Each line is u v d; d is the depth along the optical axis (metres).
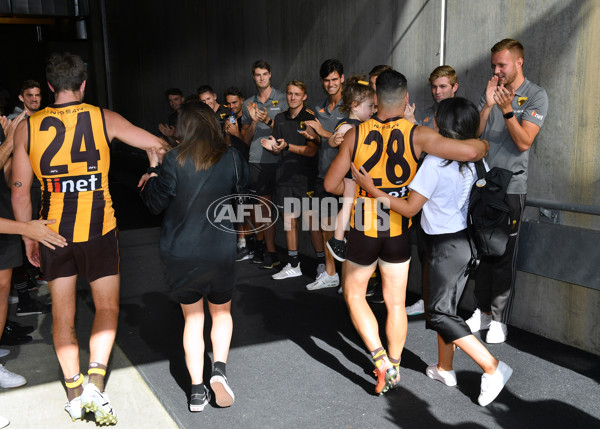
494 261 3.08
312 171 4.95
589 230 3.31
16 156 2.59
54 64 2.54
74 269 2.73
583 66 3.26
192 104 2.65
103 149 2.64
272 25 6.05
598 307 3.36
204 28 7.73
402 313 2.97
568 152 3.42
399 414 2.81
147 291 4.72
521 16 3.55
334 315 4.16
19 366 3.37
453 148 2.61
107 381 3.18
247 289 4.78
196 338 2.84
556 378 3.13
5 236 3.00
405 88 2.70
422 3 4.21
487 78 3.81
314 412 2.84
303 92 4.74
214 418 2.81
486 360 2.80
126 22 11.49
